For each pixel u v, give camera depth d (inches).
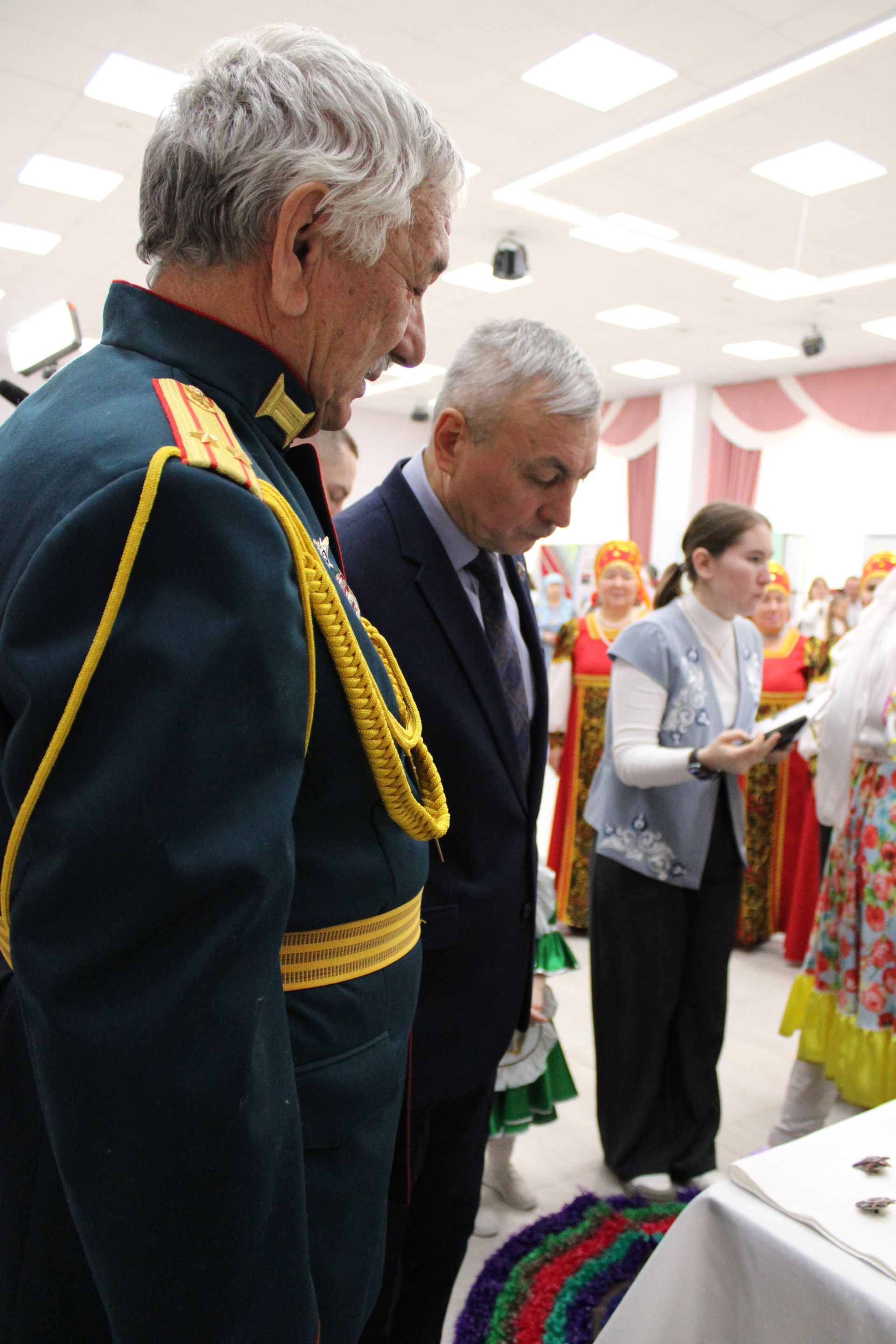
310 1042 24.6
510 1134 74.0
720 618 72.4
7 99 181.5
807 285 266.2
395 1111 28.9
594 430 42.9
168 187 23.6
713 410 399.5
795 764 133.3
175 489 19.2
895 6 140.3
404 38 154.1
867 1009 73.7
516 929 46.9
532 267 265.6
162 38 156.8
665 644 70.7
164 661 18.5
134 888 18.1
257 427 24.8
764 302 281.7
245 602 19.5
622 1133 75.2
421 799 29.7
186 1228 18.4
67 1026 18.2
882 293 264.2
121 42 158.9
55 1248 23.1
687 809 69.6
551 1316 60.5
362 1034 26.1
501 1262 66.1
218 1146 18.4
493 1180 76.6
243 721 19.3
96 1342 23.0
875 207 212.5
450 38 153.6
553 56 158.6
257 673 19.6
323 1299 25.0
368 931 26.5
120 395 22.2
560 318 313.7
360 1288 26.3
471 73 164.4
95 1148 18.3
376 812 26.2
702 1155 75.7
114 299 25.3
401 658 42.6
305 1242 21.4
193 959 18.5
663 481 410.9
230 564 19.5
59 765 18.6
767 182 202.5
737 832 72.1
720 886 73.3
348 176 22.7
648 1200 73.5
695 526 71.3
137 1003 18.3
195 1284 18.6
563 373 41.3
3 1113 25.3
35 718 18.8
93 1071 18.1
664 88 166.7
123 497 19.0
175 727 18.3
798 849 135.0
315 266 23.8
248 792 19.3
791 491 385.1
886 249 238.5
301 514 25.7
